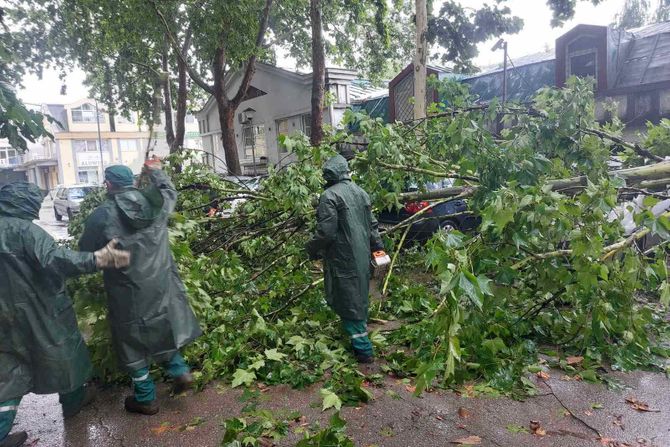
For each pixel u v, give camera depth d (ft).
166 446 9.75
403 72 51.52
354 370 12.55
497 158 14.42
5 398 9.24
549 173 15.62
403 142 18.19
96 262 9.43
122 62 67.67
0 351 9.29
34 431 10.59
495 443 9.37
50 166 189.16
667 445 9.16
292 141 19.03
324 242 12.75
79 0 52.08
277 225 20.16
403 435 9.75
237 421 9.40
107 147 172.35
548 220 11.59
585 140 15.94
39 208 9.80
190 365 13.10
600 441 9.35
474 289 8.67
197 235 20.61
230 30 45.14
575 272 12.70
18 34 52.08
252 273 19.66
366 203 13.52
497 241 12.70
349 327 13.17
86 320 11.69
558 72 40.98
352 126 22.16
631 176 15.28
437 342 11.51
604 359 13.10
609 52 38.37
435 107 19.60
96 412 11.24
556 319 13.91
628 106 37.83
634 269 12.21
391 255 19.29
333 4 53.06
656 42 39.06
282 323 15.07
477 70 33.14
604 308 12.32
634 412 10.41
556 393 11.34
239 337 13.65
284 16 59.72
